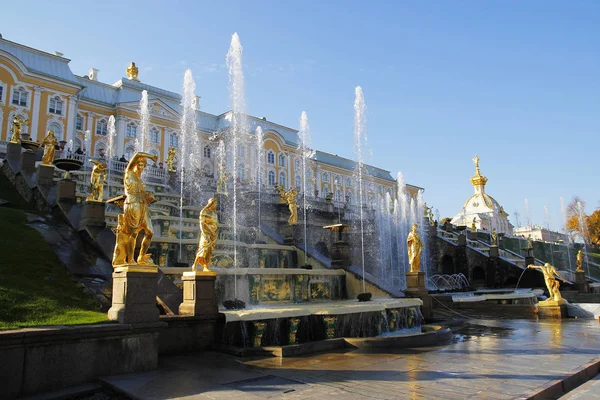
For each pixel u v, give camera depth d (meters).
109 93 51.53
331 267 18.02
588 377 7.52
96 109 49.09
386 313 11.97
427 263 32.53
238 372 7.14
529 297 20.23
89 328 6.64
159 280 10.27
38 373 6.08
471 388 6.20
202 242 9.68
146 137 51.62
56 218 14.10
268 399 5.61
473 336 11.72
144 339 7.32
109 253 11.47
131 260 7.87
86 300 8.97
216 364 7.77
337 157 75.75
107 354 6.86
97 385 6.45
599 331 12.77
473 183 69.94
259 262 18.38
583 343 10.43
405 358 8.44
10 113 41.88
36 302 7.95
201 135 56.94
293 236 20.56
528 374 7.09
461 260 30.73
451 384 6.43
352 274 17.06
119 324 7.05
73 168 16.98
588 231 68.31
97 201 12.85
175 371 7.20
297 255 19.83
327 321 10.23
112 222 16.28
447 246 31.67
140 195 8.02
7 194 17.47
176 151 54.00
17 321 6.92
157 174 29.59
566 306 17.44
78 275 10.16
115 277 7.70
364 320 11.07
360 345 9.56
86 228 12.54
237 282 13.78
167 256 15.29
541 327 13.89
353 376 6.91
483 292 23.69
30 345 6.04
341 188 74.38
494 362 8.08
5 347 5.79
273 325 9.68
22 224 12.66
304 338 10.14
